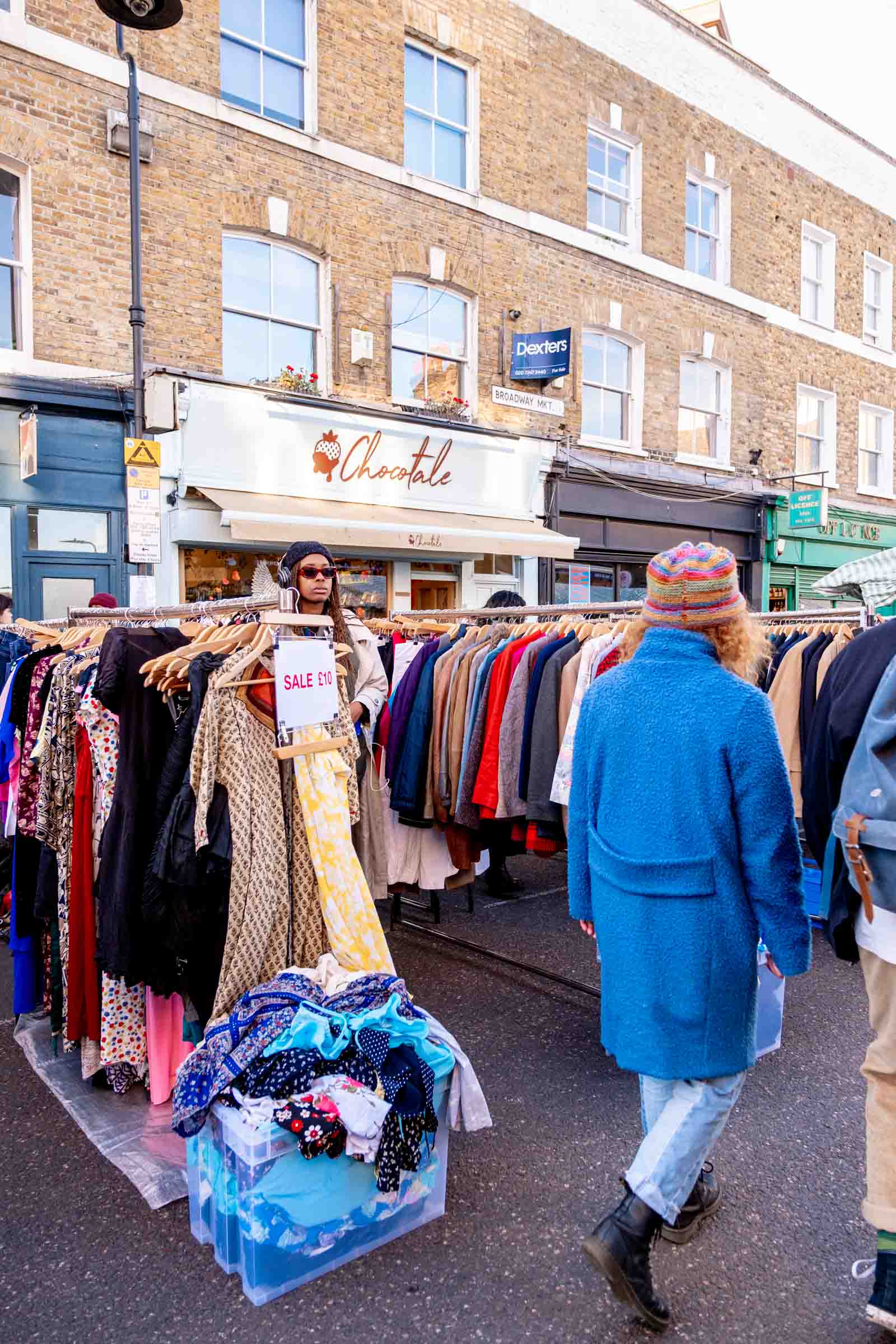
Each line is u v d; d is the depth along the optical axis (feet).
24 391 26.73
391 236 34.09
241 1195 6.88
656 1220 6.28
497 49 36.58
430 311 36.06
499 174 37.04
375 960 8.97
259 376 31.96
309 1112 6.82
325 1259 7.25
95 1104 9.91
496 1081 10.45
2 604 21.02
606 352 41.83
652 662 6.61
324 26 31.89
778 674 14.23
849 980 13.78
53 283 27.14
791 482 49.78
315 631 9.47
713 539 46.47
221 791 8.29
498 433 37.14
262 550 32.24
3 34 25.90
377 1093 7.14
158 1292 7.09
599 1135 9.34
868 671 6.68
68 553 28.27
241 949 8.20
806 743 13.65
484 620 17.15
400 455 34.24
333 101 32.30
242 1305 6.94
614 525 42.11
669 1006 6.26
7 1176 8.68
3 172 26.94
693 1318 6.76
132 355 28.55
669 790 6.24
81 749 9.82
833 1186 8.48
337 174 32.53
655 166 42.22
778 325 48.47
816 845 7.38
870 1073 6.70
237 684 8.24
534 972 13.24
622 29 40.47
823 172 50.31
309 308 32.96
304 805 8.80
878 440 55.98
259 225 30.89
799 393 50.39
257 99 31.24
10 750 12.84
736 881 6.24
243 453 30.50
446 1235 7.75
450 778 12.96
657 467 42.83
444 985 13.38
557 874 20.24
